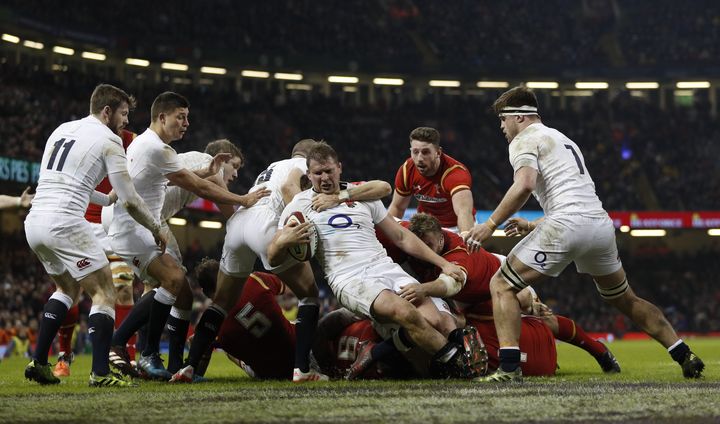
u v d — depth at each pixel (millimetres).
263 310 10180
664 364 14750
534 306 10398
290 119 57500
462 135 60031
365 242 9258
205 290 10562
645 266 56875
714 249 56906
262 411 5887
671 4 69188
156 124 10445
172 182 10195
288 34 59281
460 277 9203
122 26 50781
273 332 10211
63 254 8781
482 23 66688
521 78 62062
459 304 9844
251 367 10375
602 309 51281
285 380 10109
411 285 8852
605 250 8883
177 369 10305
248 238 9859
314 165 9242
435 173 11438
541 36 66500
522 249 8742
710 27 67062
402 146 58438
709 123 62406
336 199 9305
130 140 13789
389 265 9188
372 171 56094
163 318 10242
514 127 9148
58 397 7312
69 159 8914
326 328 10016
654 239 57281
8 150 37156
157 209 10500
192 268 45719
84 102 47875
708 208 56344
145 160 10172
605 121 62156
